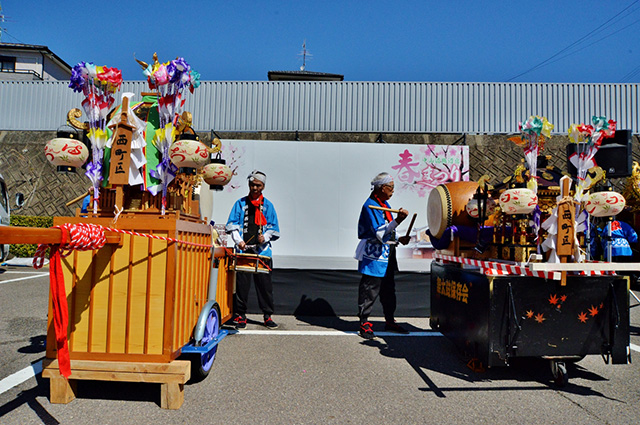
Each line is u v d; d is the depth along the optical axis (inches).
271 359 142.9
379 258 173.6
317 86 471.5
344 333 182.4
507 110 464.8
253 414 99.4
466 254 144.6
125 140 105.0
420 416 100.3
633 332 190.4
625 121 460.4
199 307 123.8
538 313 114.3
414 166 357.7
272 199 346.3
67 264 103.0
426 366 138.6
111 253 102.6
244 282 186.1
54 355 104.0
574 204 115.0
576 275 115.9
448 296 147.2
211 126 473.4
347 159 353.4
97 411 99.1
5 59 932.6
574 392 117.0
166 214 110.1
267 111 472.1
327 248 345.4
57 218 105.7
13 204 492.1
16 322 189.0
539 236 123.3
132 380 100.0
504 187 138.7
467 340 128.8
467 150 361.4
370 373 130.8
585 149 118.7
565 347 115.4
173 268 101.4
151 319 101.5
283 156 350.0
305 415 99.6
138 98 486.6
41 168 504.7
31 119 530.6
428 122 464.4
